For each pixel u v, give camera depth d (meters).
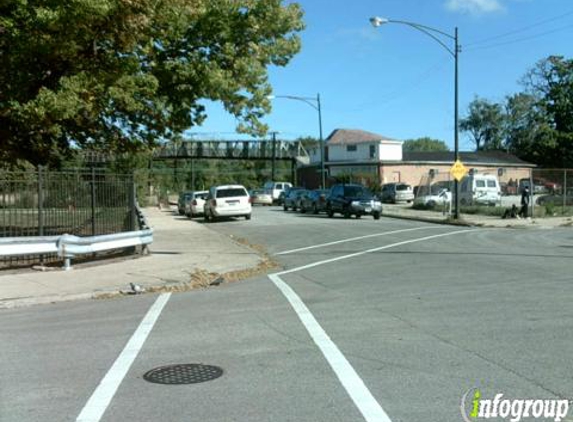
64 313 9.75
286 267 14.96
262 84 20.00
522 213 33.16
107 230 16.72
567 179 45.06
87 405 5.26
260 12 19.36
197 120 20.31
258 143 72.44
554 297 9.77
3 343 7.68
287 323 8.34
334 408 5.04
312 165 74.62
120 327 8.45
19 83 14.85
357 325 8.09
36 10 13.01
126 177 17.20
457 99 31.34
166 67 18.11
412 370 6.04
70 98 14.29
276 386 5.65
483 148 91.44
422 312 8.84
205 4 17.17
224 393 5.49
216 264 15.00
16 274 13.41
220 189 32.84
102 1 13.16
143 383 5.85
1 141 18.56
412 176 66.50
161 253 17.33
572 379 5.66
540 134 75.00
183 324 8.52
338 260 15.91
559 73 70.88
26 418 4.99
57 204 15.66
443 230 25.28
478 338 7.22
